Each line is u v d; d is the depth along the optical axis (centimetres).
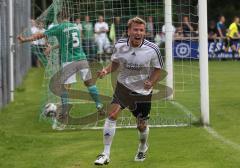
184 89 3075
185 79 3391
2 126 2042
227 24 7344
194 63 3759
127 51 1391
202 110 2020
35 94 3091
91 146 1681
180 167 1408
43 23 2431
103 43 4472
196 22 2534
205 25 1986
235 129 1919
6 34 2638
